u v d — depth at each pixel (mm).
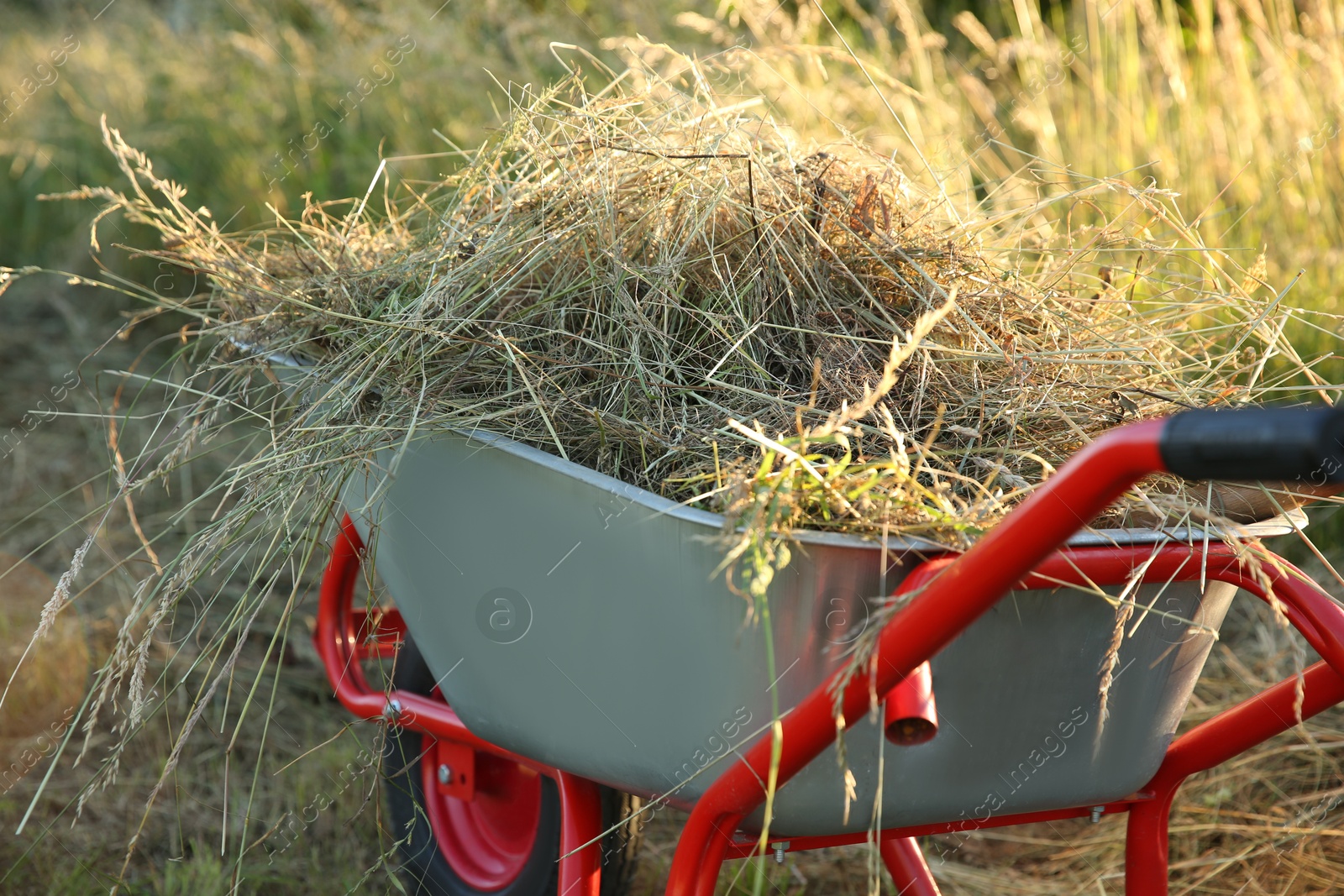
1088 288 1589
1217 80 3174
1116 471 736
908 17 3230
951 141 2943
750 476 1051
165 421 3541
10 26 5984
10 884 1854
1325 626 1055
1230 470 680
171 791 2121
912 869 1490
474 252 1460
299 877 1903
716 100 1827
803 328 1381
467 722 1457
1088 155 3059
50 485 3322
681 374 1361
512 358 1284
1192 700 2146
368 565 1481
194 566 1369
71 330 4309
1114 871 1859
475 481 1254
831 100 2908
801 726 975
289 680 2510
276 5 4695
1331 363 2377
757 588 896
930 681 954
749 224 1454
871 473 1061
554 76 3572
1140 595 1100
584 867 1351
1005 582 824
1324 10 2971
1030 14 3543
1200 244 1694
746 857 1177
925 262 1443
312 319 1506
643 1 3758
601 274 1411
